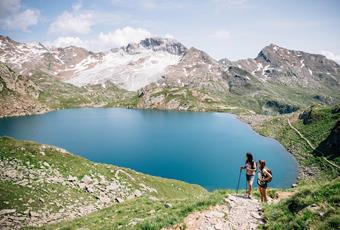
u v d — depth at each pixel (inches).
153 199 1440.7
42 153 2176.4
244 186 3681.1
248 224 709.9
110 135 7450.8
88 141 6574.8
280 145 6668.3
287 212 712.4
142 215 1065.5
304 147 6048.2
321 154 5191.9
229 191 1018.7
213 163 4874.5
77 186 1894.7
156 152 5644.7
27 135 7155.5
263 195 880.9
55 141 6481.3
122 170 2440.9
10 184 1643.7
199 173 4301.2
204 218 762.2
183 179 4008.4
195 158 5226.4
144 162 4874.5
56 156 2209.6
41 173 1908.2
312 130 6978.4
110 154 5383.9
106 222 1104.8
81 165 2210.9
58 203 1595.7
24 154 2096.5
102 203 1777.8
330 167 4466.0
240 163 4889.3
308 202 687.1
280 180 4158.5
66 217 1475.1
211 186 3718.0
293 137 7066.9
